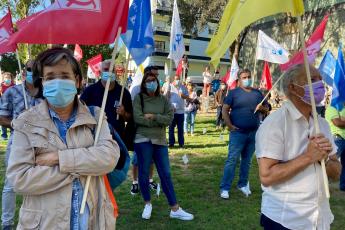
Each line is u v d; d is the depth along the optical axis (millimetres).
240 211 5590
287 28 23266
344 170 6500
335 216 5395
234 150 6137
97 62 15281
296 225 2518
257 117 6152
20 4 17703
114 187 2703
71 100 2295
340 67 6027
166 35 46156
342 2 20719
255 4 2748
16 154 2215
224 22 3090
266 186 2564
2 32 4602
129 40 5047
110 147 2363
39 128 2240
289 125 2580
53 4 2637
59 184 2205
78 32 2637
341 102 6094
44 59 2273
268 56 9156
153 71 5141
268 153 2539
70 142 2309
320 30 6770
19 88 4328
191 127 13641
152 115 4980
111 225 2443
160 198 6145
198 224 5082
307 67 2516
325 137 2480
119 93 4938
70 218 2246
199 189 6656
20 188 2172
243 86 6105
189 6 26156
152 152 5137
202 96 26188
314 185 2518
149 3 5055
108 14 2674
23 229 2229
